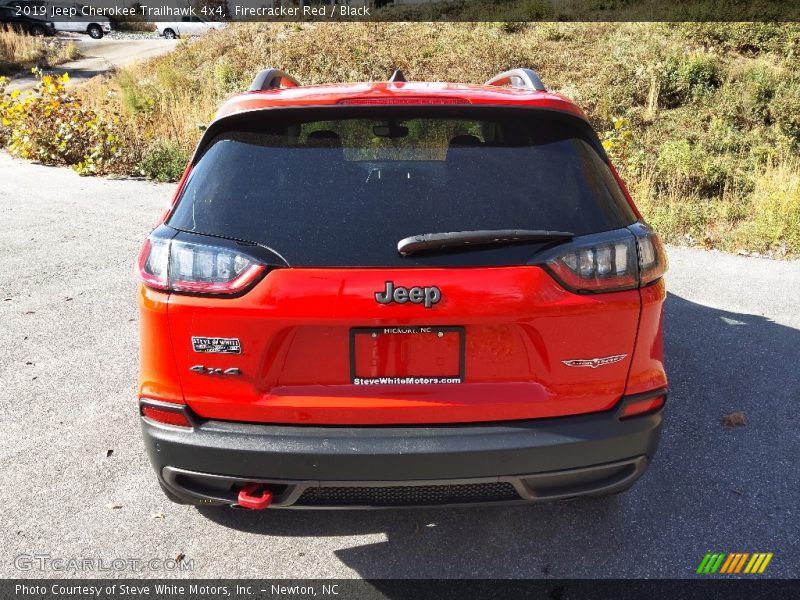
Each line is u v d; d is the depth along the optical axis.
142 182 10.68
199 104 14.70
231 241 2.19
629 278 2.28
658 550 2.69
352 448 2.17
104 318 5.18
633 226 2.35
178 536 2.79
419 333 2.20
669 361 4.52
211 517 2.91
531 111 2.39
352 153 2.32
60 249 6.95
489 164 2.32
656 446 2.42
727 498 3.04
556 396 2.28
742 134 11.70
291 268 2.14
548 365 2.25
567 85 14.36
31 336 4.84
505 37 18.14
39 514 2.91
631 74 14.09
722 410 3.87
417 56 17.55
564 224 2.25
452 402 2.23
